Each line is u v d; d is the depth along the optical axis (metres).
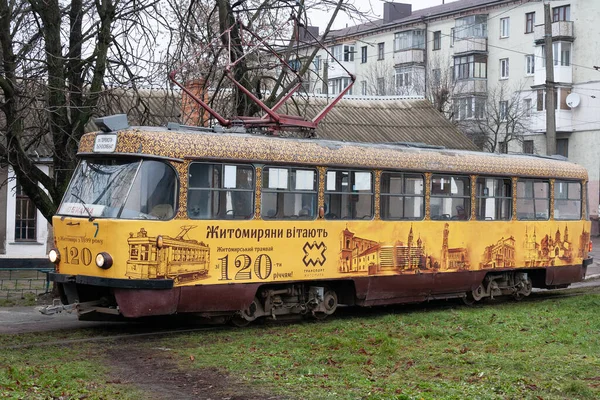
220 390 9.12
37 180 17.64
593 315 15.73
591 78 48.78
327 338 12.38
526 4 52.16
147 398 8.75
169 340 12.62
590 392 9.00
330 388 9.16
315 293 14.88
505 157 18.39
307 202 14.55
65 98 16.89
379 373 10.08
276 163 14.06
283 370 10.19
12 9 16.16
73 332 13.51
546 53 27.89
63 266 13.27
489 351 11.77
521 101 52.22
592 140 48.62
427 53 58.25
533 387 9.30
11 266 23.30
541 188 19.19
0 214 25.89
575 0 49.38
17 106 15.84
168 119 20.23
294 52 19.55
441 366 10.56
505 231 18.17
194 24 18.94
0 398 8.06
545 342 12.55
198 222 13.07
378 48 61.03
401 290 16.12
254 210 13.78
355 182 15.26
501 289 18.72
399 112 30.58
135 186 12.67
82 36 18.02
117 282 12.35
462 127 52.50
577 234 20.11
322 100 29.48
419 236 16.33
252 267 13.73
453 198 17.08
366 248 15.41
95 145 13.34
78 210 13.12
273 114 15.14
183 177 12.95
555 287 19.84
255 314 14.16
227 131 14.21
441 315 15.53
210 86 19.22
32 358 10.90
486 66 54.91
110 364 10.69
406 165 16.03
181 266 12.86
